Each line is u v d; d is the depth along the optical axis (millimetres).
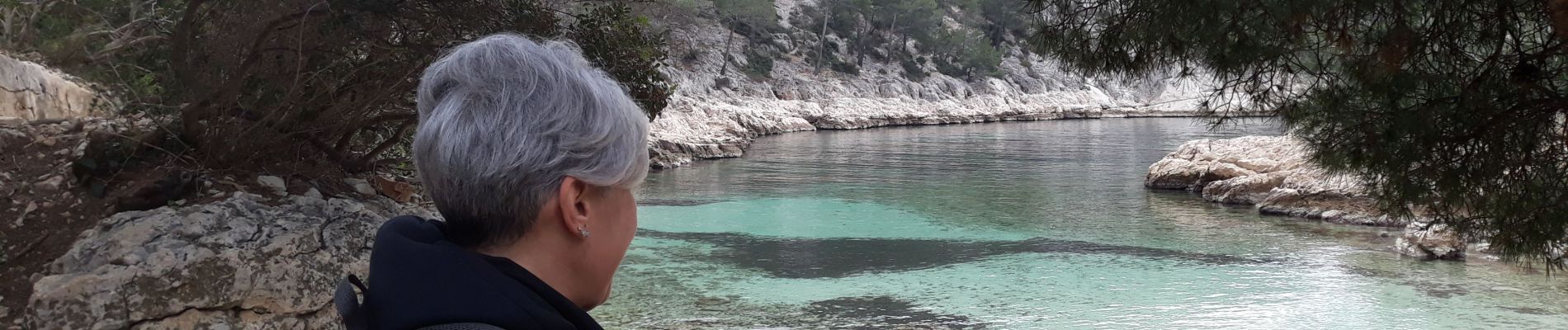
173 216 5754
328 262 5996
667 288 12250
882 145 44656
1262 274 13477
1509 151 4184
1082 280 13062
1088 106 85062
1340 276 13281
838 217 19109
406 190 7727
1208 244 15953
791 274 13258
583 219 901
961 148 42688
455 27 6863
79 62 6777
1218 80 4422
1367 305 11609
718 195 22984
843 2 86938
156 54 6824
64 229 5750
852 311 11195
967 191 24312
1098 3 4570
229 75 6527
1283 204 19641
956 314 11156
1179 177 24406
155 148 6480
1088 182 26625
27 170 6207
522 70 883
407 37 6941
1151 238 16672
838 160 35094
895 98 76562
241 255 5672
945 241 16172
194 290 5418
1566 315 11023
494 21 6840
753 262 13992
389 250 880
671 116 43312
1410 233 15047
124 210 5863
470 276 819
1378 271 13547
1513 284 12594
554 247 912
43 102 8383
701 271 13289
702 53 70500
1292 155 23438
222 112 6637
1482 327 10625
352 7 6461
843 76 79125
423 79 917
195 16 6738
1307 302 11820
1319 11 4098
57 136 6695
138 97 6668
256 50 6547
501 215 888
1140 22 4367
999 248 15484
